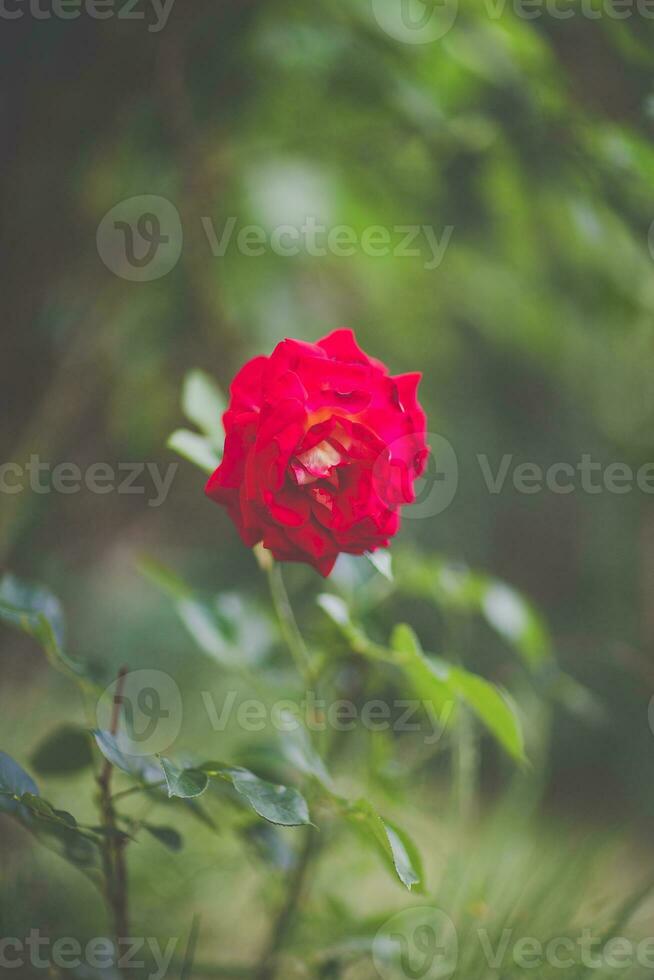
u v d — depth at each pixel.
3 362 1.62
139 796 1.93
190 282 1.81
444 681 1.34
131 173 1.63
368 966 1.49
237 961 1.58
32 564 1.93
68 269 1.63
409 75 1.53
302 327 2.03
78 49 1.54
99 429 1.93
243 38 1.54
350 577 1.43
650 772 2.61
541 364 2.33
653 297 1.59
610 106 1.48
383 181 1.65
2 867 1.58
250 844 1.42
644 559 2.79
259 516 1.29
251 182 1.68
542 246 1.64
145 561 1.42
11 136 1.56
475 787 2.55
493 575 2.90
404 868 1.29
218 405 1.38
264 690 1.47
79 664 1.37
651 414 2.21
